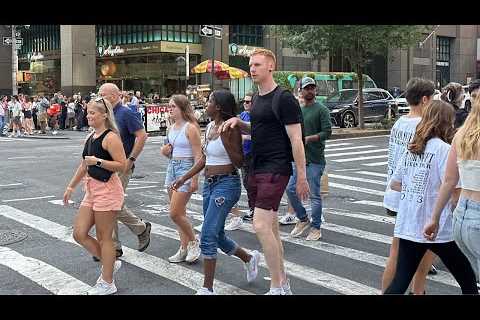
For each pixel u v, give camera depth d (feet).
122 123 22.02
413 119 16.75
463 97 27.71
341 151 63.82
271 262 16.99
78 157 58.49
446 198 13.65
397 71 166.81
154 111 92.17
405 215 14.71
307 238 25.81
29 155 60.64
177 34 132.26
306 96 25.32
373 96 98.17
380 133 84.79
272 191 16.35
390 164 17.37
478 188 12.67
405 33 82.43
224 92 18.48
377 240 25.75
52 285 19.47
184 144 21.67
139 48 134.62
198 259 22.33
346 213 31.73
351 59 85.92
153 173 47.21
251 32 138.10
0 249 24.03
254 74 16.40
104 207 18.17
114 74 143.64
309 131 25.31
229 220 28.81
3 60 150.20
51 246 24.53
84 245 18.67
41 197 36.32
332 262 22.27
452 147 13.46
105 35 143.33
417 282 16.52
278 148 16.39
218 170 18.11
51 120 101.60
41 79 154.71
